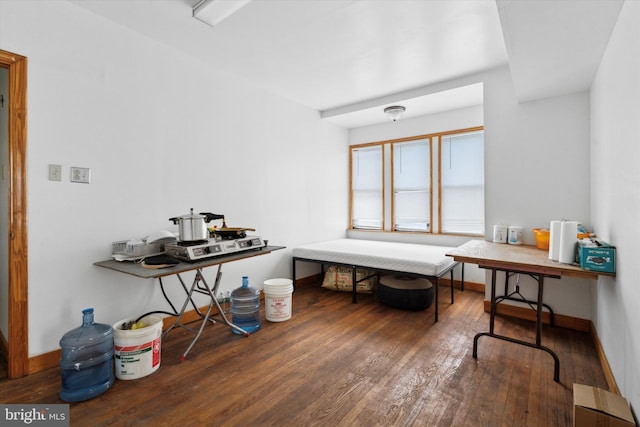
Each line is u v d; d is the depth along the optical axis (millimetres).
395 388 1894
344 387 1906
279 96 3934
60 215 2158
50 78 2107
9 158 1965
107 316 2406
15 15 1964
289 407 1722
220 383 1953
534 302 2945
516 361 2211
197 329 2799
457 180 4246
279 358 2268
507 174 3123
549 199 2922
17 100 1975
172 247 2268
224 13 2254
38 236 2066
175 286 2861
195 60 2998
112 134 2424
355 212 5242
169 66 2797
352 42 2699
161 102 2740
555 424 1584
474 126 4059
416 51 2848
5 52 1923
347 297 3781
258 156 3654
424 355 2307
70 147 2201
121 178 2479
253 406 1732
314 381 1972
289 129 4086
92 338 1912
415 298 3248
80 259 2258
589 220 2736
